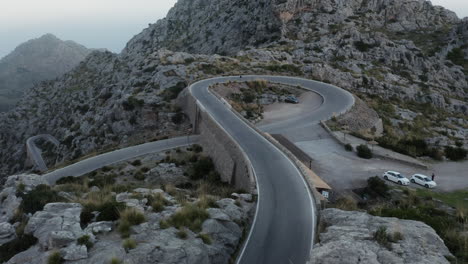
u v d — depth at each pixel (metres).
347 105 65.50
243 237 19.45
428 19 137.75
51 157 100.19
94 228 16.81
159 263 14.62
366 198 34.03
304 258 17.58
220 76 80.19
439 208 29.58
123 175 43.59
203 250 15.96
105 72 151.00
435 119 76.50
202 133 52.72
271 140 40.38
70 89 151.62
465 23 123.50
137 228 17.14
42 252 15.37
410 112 76.38
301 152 44.25
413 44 111.56
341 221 17.97
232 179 36.78
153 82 81.94
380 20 131.75
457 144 57.41
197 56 98.38
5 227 18.02
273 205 23.94
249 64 90.88
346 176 38.84
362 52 103.06
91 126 87.88
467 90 99.69
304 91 75.50
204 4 183.50
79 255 14.62
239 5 140.00
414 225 16.11
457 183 38.50
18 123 146.12
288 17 117.56
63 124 124.12
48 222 17.34
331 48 101.81
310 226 20.94
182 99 67.69
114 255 14.59
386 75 93.12
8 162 125.50
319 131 53.12
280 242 19.06
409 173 40.91
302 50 101.56
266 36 116.06
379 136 57.28
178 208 19.80
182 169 43.88
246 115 58.28
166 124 64.56
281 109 64.94
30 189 23.88
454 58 113.88
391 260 12.70
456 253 14.11
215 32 140.12
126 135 69.38
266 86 75.19
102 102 102.19
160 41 174.75
